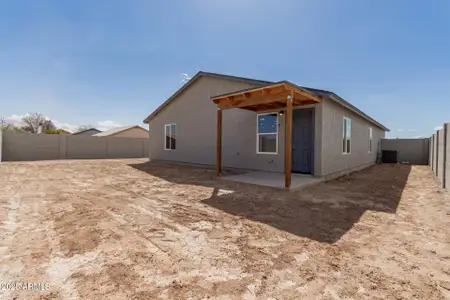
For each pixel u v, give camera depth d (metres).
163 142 13.99
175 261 2.45
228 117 10.19
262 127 9.05
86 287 1.98
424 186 7.13
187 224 3.56
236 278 2.15
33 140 16.52
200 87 11.46
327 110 7.84
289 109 5.90
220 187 6.43
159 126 14.32
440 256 2.63
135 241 2.93
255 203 4.79
